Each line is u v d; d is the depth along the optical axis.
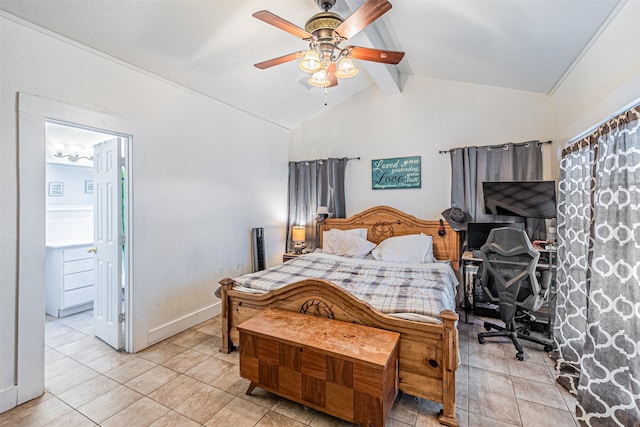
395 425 1.73
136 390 2.07
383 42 2.95
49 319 3.43
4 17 1.85
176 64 2.72
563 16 1.93
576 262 2.33
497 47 2.58
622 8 1.75
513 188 3.23
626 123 1.64
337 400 1.67
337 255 3.78
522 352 2.46
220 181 3.56
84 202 4.15
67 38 2.12
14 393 1.89
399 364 1.87
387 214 3.98
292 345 1.78
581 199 2.30
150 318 2.76
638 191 1.58
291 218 4.79
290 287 2.23
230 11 2.31
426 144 3.93
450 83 3.79
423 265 3.21
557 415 1.79
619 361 1.65
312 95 4.07
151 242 2.77
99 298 2.89
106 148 2.79
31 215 1.98
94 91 2.31
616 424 1.62
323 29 1.88
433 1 2.15
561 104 2.88
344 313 2.06
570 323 2.35
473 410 1.84
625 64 1.73
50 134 3.63
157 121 2.80
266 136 4.36
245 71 3.14
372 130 4.26
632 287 1.60
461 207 3.64
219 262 3.55
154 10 2.13
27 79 1.95
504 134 3.50
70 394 2.03
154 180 2.78
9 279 1.90
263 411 1.86
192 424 1.75
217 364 2.41
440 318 1.78
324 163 4.52
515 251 2.48
